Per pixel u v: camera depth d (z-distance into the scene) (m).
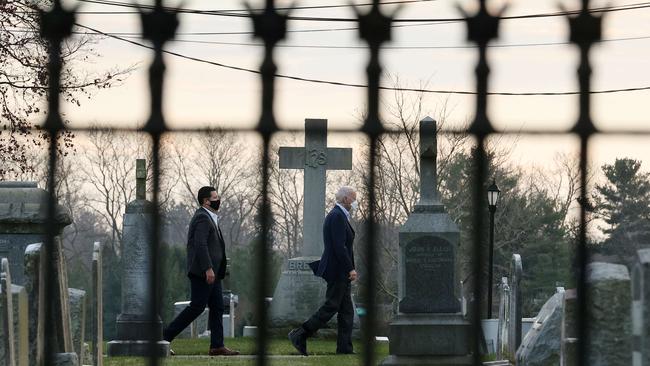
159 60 10.90
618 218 32.03
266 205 10.95
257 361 10.99
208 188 28.08
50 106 11.02
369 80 10.96
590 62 10.86
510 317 28.95
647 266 11.08
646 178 52.75
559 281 76.31
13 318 15.10
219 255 28.20
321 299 38.69
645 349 11.09
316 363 25.75
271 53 10.88
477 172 10.98
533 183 75.69
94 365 22.66
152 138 10.90
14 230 23.11
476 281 11.10
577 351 10.98
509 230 74.62
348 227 28.09
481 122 10.91
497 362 27.33
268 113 10.87
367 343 11.16
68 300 19.38
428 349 28.28
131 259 31.75
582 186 10.90
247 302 83.25
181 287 80.50
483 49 10.91
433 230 29.19
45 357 11.40
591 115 10.84
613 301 12.82
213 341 28.62
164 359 26.42
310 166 39.47
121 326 31.20
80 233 87.75
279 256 82.19
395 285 68.88
